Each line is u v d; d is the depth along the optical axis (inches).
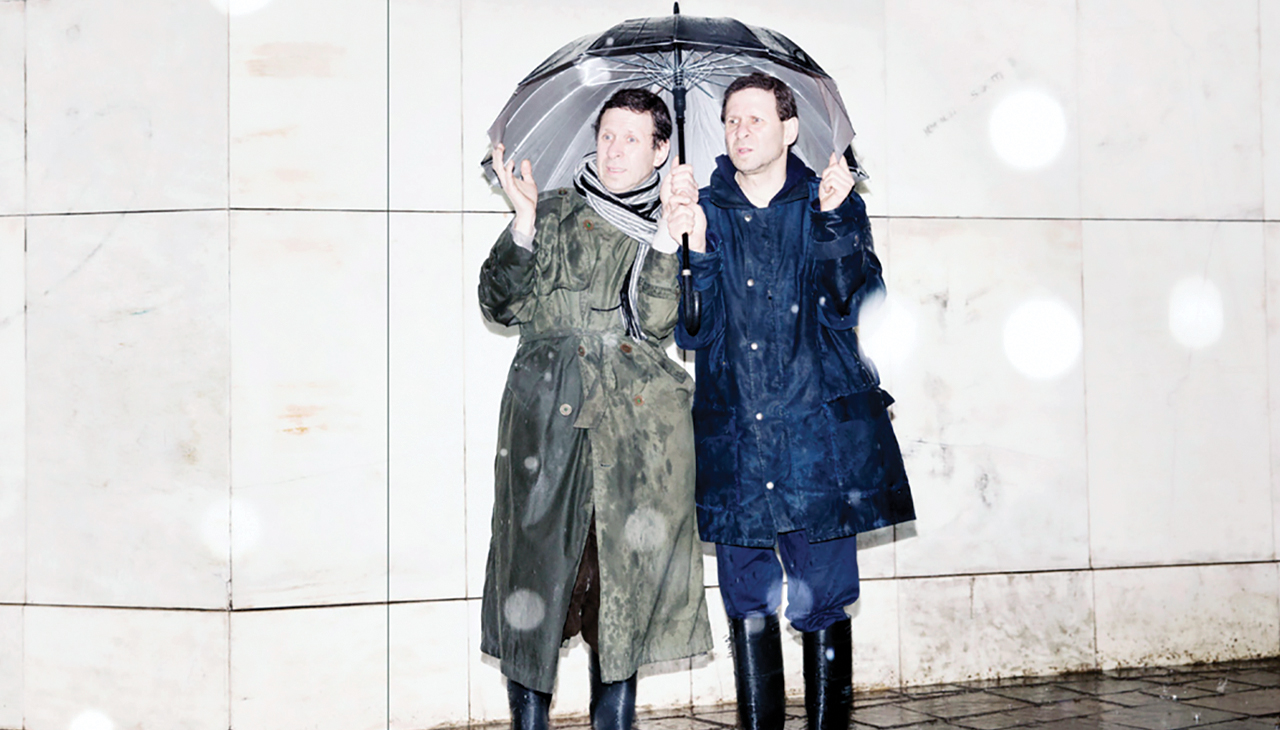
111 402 186.1
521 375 142.5
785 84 145.6
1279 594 218.5
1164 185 217.3
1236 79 221.0
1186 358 216.7
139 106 187.5
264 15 185.6
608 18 197.3
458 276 190.1
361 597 183.9
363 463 185.2
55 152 190.1
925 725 169.9
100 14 189.5
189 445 182.4
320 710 181.5
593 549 143.3
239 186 183.5
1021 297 210.4
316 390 184.1
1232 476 217.5
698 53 152.0
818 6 204.8
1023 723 169.8
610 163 143.7
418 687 185.0
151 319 185.0
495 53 192.9
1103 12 215.8
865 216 141.9
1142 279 215.6
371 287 187.0
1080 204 213.5
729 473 141.2
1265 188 221.6
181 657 180.9
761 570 144.3
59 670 185.9
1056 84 213.5
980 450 207.3
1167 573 213.6
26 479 189.0
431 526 186.9
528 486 138.3
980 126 210.1
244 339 182.5
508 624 138.4
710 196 144.4
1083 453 211.3
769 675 143.6
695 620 145.8
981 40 210.7
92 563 185.6
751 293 142.0
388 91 189.0
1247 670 208.7
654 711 191.0
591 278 142.0
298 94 185.9
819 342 143.5
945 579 204.4
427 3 190.7
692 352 198.1
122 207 187.2
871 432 143.0
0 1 192.1
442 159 190.4
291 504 182.4
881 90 206.5
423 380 188.1
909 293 205.9
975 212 209.0
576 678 188.7
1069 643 209.0
